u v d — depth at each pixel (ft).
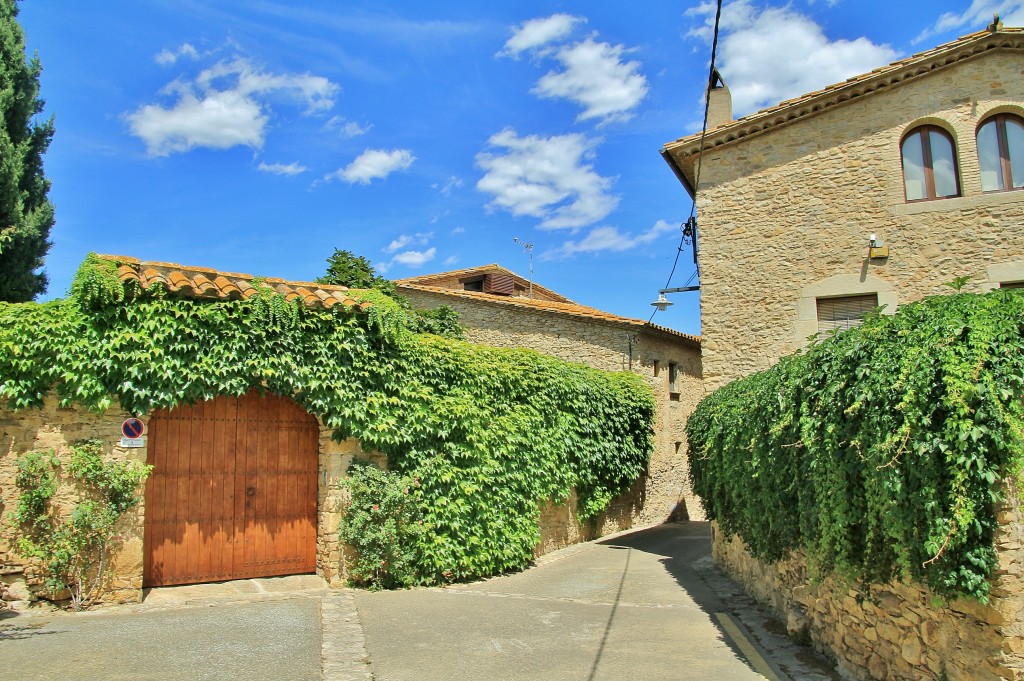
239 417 29.48
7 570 23.93
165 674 18.19
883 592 17.38
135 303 25.64
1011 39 38.24
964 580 13.65
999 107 38.40
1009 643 13.19
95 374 24.81
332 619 24.43
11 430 24.22
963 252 37.88
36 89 54.80
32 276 53.16
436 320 61.62
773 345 40.86
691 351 77.20
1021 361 13.96
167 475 27.73
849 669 19.36
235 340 27.17
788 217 41.73
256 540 29.40
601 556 42.91
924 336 15.72
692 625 25.63
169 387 26.04
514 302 68.28
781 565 26.03
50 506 24.35
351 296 31.09
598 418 49.44
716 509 37.29
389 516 29.96
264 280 30.32
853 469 17.48
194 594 26.71
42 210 53.88
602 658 21.15
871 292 39.19
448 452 32.83
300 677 18.43
